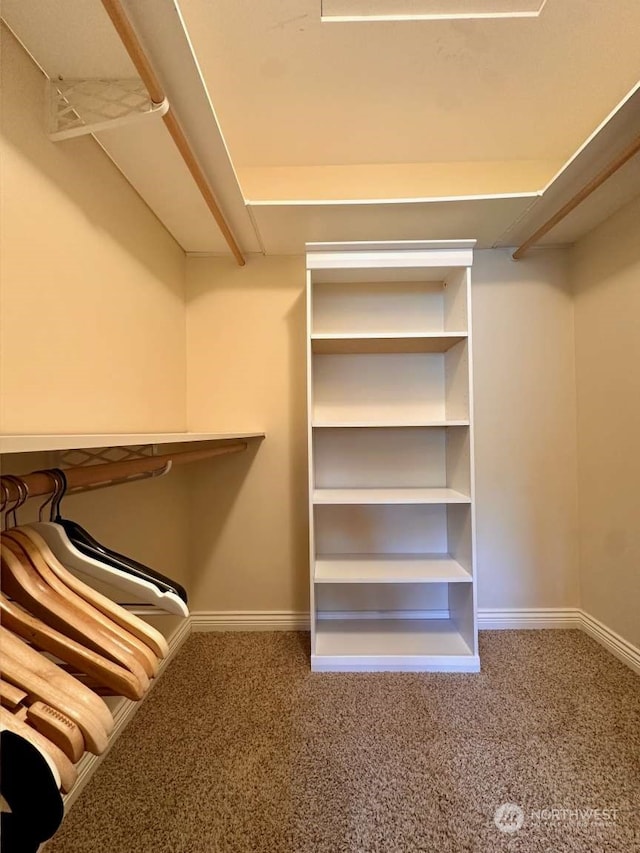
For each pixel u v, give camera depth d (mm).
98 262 1239
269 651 1864
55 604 659
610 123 1178
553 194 1562
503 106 1631
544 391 2088
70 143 1105
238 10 1229
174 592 756
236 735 1330
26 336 935
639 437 1650
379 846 983
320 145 1862
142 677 649
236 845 987
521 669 1702
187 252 2064
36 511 1016
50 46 944
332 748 1275
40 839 485
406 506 2113
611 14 1242
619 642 1775
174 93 1056
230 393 2098
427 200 1592
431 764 1212
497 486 2094
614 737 1314
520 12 1240
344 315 2104
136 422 1498
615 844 986
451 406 1990
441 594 2115
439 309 2092
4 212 880
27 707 537
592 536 1959
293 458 2100
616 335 1769
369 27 1286
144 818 1053
